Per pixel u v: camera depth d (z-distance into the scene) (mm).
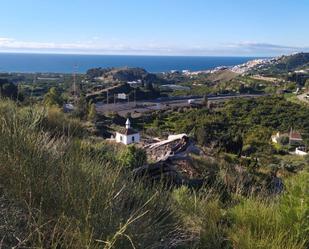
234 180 4879
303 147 49469
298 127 64812
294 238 2961
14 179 2373
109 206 2393
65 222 2154
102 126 21328
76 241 2094
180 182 4715
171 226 2877
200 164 6785
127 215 2506
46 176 2455
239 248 2840
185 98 98000
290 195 3400
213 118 63781
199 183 4875
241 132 56406
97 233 2160
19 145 2609
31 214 2094
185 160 6746
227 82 134375
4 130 2736
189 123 57688
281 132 59719
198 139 30609
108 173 2971
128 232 2270
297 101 89188
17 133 2746
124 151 4828
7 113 3160
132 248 2207
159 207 3025
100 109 67125
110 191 2547
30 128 3057
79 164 2756
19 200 2277
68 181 2480
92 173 2703
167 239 2639
